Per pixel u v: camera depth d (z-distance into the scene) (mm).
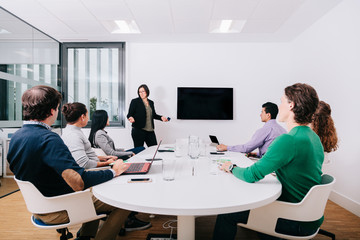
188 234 1335
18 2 3076
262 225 1203
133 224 2102
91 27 3930
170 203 944
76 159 1779
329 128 1953
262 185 1216
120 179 1312
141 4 3125
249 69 4613
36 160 1155
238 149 2461
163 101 4668
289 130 1314
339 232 2090
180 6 3160
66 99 4773
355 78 2572
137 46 4664
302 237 1170
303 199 1112
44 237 1990
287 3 3023
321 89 3336
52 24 3801
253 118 4617
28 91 1210
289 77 4508
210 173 1466
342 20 2844
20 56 4137
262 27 3812
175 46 4656
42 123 1236
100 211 1399
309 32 3736
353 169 2582
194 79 4656
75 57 4828
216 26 4062
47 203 1178
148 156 2133
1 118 3760
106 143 2518
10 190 3264
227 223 1323
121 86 4707
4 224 2232
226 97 4562
